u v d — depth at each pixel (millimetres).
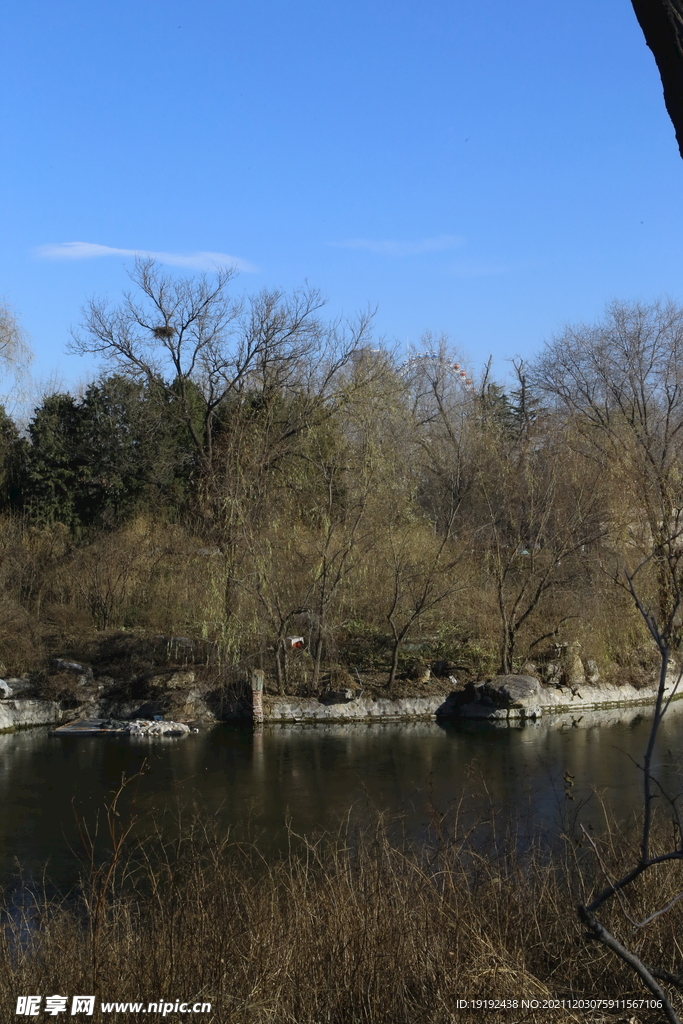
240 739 17375
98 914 4879
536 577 21703
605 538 20922
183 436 27844
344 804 12320
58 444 29562
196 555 21172
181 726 18094
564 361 26406
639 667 22219
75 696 19188
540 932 5742
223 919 5801
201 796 12930
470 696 20062
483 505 23109
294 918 5922
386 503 21609
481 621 21719
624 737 17344
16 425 31703
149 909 6453
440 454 25484
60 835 10820
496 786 13078
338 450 21516
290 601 20359
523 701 19422
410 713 19672
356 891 6348
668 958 5238
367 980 5152
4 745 16750
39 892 8508
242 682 19562
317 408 22406
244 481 20391
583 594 21531
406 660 21266
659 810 8125
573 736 17469
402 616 21828
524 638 22109
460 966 5105
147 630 21797
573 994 5094
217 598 19750
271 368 23844
